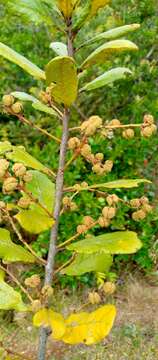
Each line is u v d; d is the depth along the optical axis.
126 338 4.57
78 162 5.14
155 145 5.57
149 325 4.79
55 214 2.07
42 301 1.90
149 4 5.87
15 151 1.97
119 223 5.15
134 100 5.75
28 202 2.02
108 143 5.33
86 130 1.88
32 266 5.13
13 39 6.05
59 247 2.09
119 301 5.10
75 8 1.87
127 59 5.63
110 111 5.81
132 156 5.43
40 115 5.63
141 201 1.99
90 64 1.95
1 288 1.95
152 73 5.77
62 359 4.37
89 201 5.02
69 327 1.81
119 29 1.97
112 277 5.04
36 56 5.82
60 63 1.69
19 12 1.92
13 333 4.62
